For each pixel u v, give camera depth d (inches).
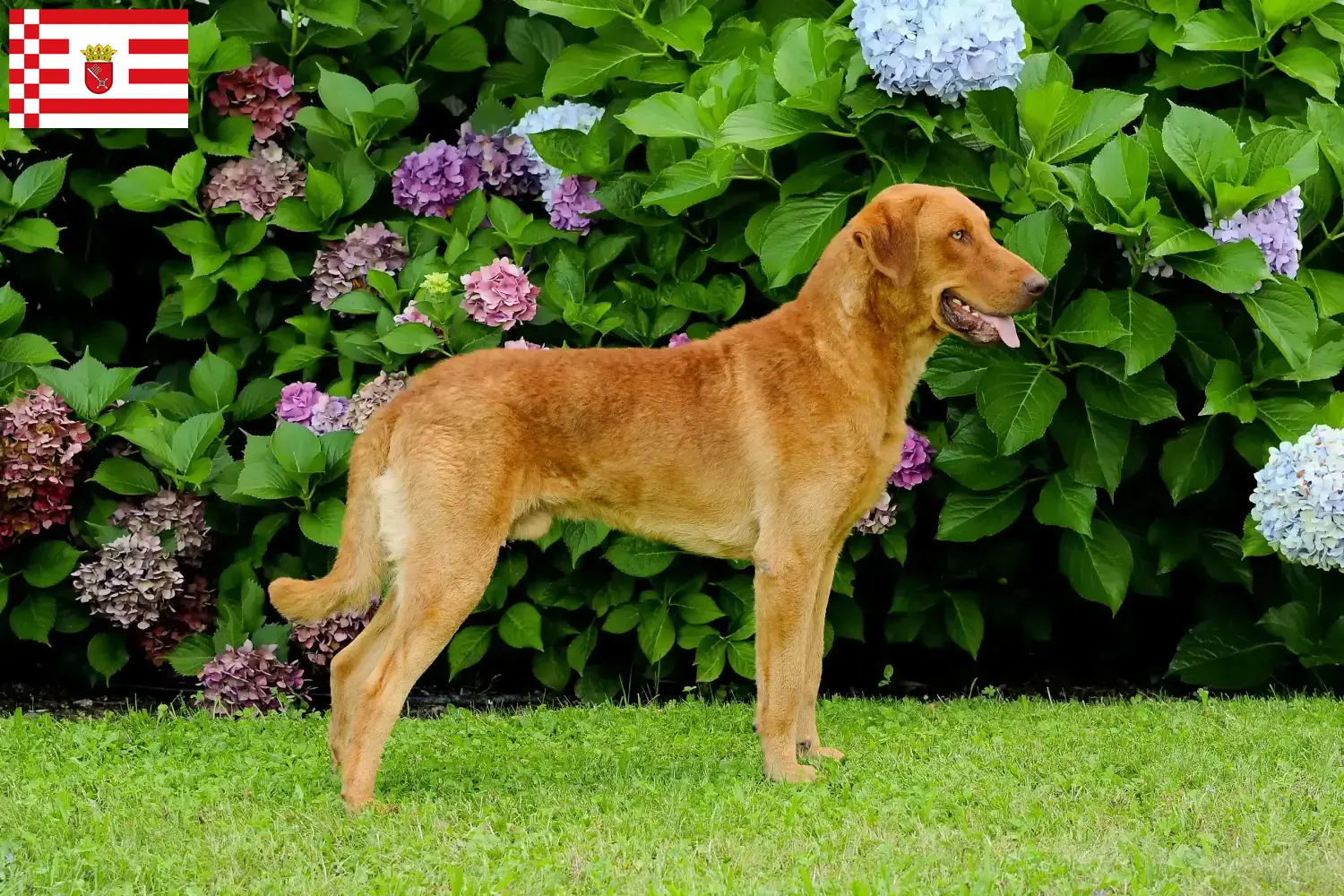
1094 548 347.9
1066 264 343.3
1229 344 345.1
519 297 346.3
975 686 390.9
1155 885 205.9
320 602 272.1
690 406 278.2
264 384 369.1
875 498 287.4
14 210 353.4
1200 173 333.1
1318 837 228.4
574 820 246.4
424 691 384.5
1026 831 234.1
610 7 362.6
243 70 370.3
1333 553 314.2
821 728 325.1
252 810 256.1
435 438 263.9
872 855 221.8
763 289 355.9
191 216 382.0
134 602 343.6
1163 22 358.9
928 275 278.8
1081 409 345.1
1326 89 345.1
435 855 225.8
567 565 359.6
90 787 269.7
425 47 400.8
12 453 335.9
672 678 380.8
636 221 359.6
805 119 335.6
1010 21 324.5
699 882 208.2
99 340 386.3
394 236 369.1
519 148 378.6
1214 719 316.5
